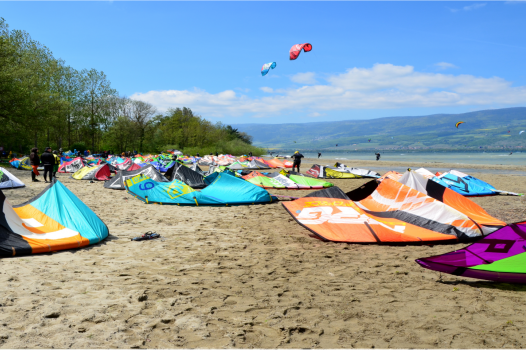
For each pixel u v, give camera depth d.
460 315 4.06
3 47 32.19
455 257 5.29
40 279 4.96
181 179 16.89
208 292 4.70
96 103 56.97
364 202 9.29
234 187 13.20
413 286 5.00
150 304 4.26
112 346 3.28
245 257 6.43
